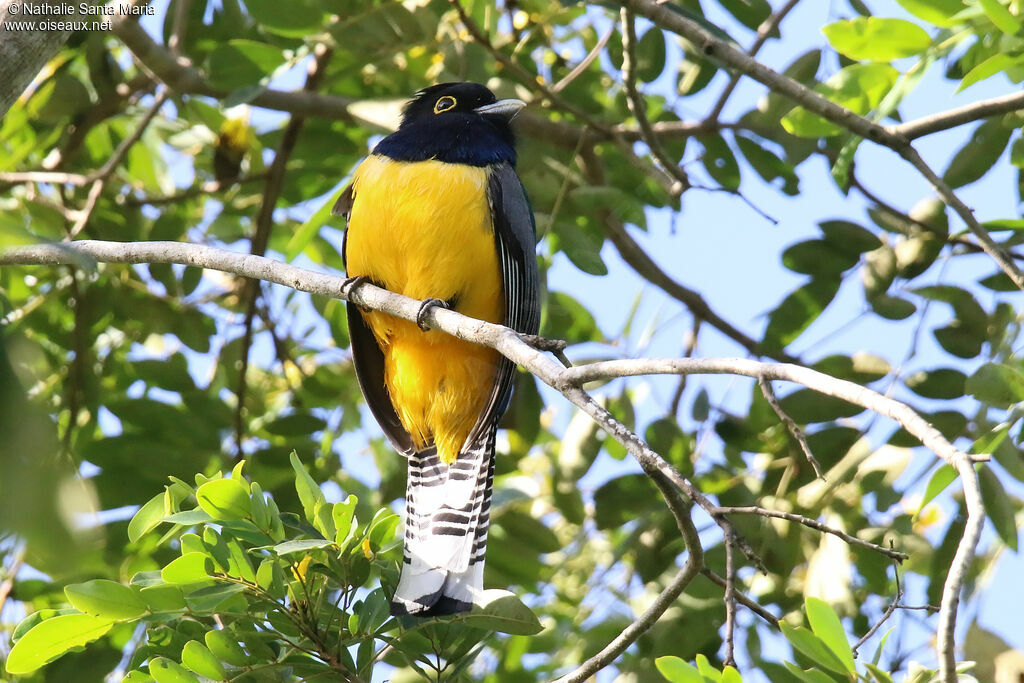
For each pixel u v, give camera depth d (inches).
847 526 415.2
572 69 529.3
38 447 69.6
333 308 539.8
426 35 428.5
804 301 441.4
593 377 241.8
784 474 431.2
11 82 246.4
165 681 252.8
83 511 69.8
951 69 411.8
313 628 265.3
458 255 368.8
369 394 402.0
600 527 445.4
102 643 327.9
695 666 234.2
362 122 446.0
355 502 268.8
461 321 299.4
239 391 474.0
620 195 424.8
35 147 488.7
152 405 432.1
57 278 508.7
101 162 559.5
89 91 502.3
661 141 502.0
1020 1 331.9
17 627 277.3
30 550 70.4
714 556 420.2
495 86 474.6
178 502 287.1
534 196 454.0
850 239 441.1
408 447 398.6
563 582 471.8
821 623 211.9
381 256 373.4
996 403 335.9
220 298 555.2
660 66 501.0
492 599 277.7
